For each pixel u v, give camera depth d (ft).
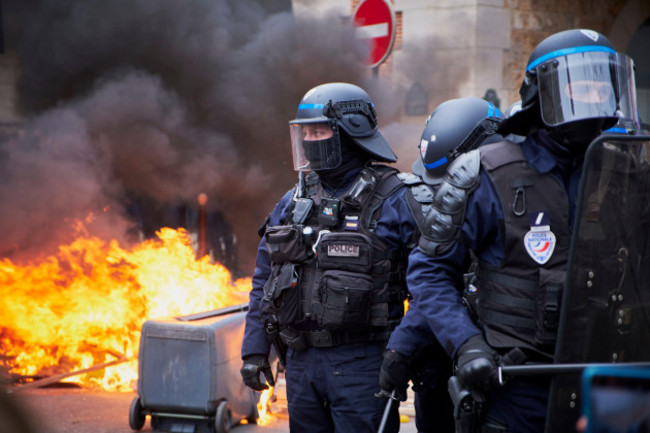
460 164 8.71
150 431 17.93
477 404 8.26
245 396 18.51
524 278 8.21
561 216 8.12
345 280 11.08
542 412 8.12
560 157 8.23
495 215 8.36
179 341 17.40
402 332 9.66
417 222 11.28
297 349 11.63
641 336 8.03
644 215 7.90
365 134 11.86
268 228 11.96
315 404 11.73
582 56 8.13
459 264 8.86
